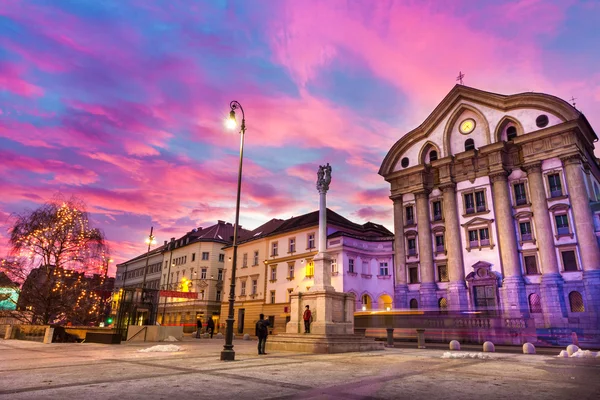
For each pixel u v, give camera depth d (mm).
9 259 26562
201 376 8586
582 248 29484
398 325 34844
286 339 17641
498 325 29328
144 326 24031
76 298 27688
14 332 25688
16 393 6430
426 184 40500
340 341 16547
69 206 28312
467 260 36000
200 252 59750
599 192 38062
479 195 36812
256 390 6883
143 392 6586
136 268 81250
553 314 29438
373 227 49438
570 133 31641
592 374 9508
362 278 40656
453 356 14633
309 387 7277
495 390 7180
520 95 35125
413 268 39875
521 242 32938
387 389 7164
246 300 49812
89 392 6559
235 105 16016
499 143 34812
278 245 48031
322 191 20656
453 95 40062
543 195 32312
